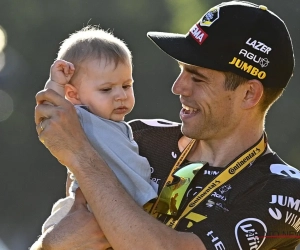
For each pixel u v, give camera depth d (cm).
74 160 712
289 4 3247
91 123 738
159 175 789
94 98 749
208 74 766
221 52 759
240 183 750
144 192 746
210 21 767
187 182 757
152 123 832
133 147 761
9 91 3947
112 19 3666
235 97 770
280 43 777
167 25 3550
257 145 774
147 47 3528
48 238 723
